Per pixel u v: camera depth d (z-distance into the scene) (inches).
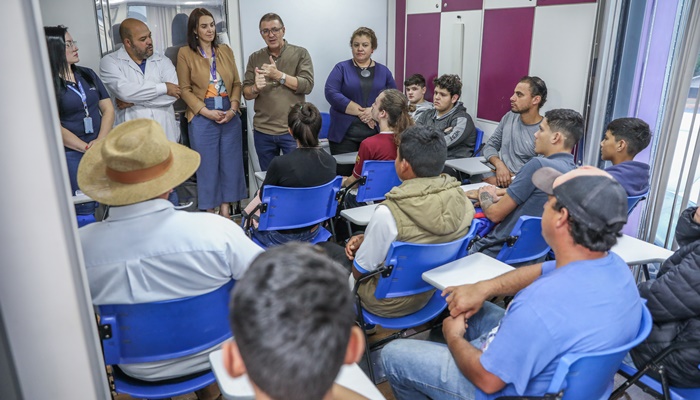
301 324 22.9
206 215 57.4
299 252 25.7
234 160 168.7
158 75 152.3
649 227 117.4
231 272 57.6
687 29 104.0
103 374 43.3
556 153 93.6
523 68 154.6
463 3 175.0
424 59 199.5
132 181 53.7
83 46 161.5
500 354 48.3
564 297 46.6
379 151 123.9
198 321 58.0
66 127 130.0
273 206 103.7
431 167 72.5
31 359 38.6
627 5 118.4
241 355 24.4
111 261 52.6
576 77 136.9
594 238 46.7
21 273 36.7
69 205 37.4
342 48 203.3
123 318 55.3
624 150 95.8
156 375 59.9
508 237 86.6
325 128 196.7
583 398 49.6
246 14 181.6
